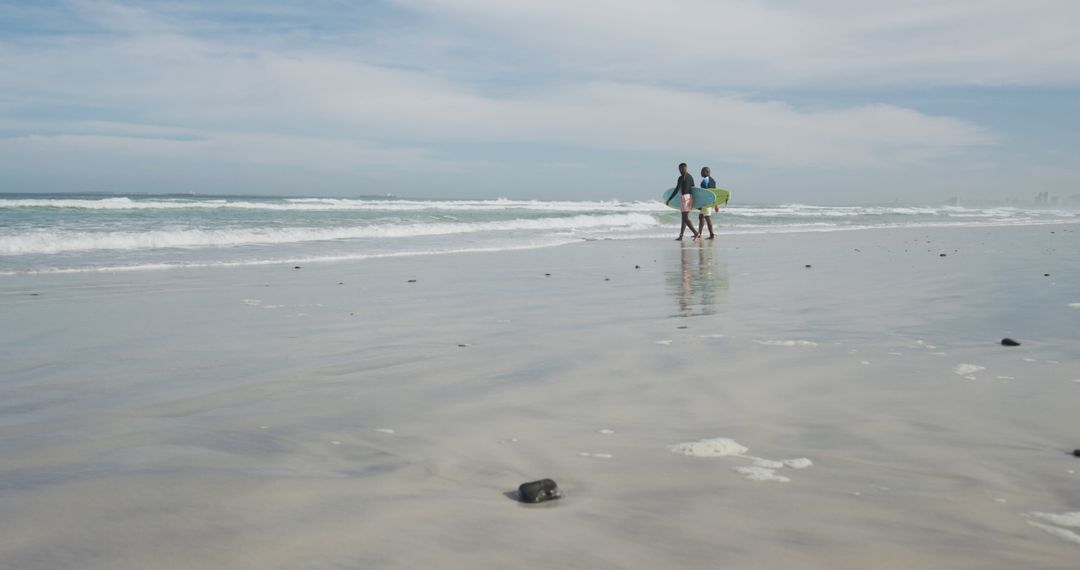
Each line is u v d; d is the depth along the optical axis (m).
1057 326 6.16
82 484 2.59
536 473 2.81
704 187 19.19
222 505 2.39
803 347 5.36
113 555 2.01
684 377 4.46
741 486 2.67
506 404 3.88
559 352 5.23
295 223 20.39
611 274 10.68
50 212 20.91
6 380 4.34
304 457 2.98
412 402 3.91
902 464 2.93
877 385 4.23
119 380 4.37
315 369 4.70
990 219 39.72
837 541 2.18
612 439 3.27
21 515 2.29
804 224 31.02
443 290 8.80
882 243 18.38
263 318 6.70
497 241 17.66
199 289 8.60
